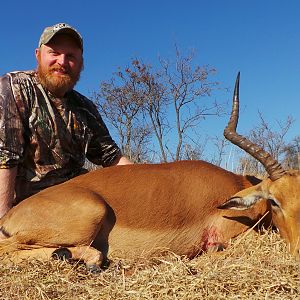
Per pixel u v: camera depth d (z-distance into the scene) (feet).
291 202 4.91
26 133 5.83
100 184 5.25
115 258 5.05
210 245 5.34
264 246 5.05
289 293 3.72
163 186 5.28
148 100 16.03
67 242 4.89
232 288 3.81
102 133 6.66
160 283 3.93
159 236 5.16
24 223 4.91
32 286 4.19
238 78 5.67
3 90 5.73
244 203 5.16
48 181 6.03
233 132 5.48
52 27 5.95
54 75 5.92
